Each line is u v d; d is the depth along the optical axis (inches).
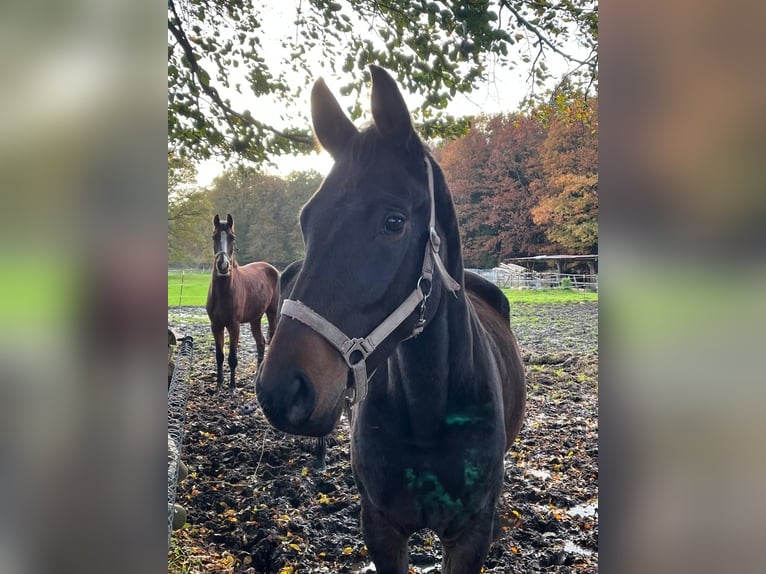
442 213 64.7
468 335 67.7
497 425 70.2
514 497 138.6
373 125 59.4
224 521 128.2
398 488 66.9
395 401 66.9
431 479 66.3
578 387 264.7
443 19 141.2
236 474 155.3
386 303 55.4
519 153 1008.9
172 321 559.8
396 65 163.5
